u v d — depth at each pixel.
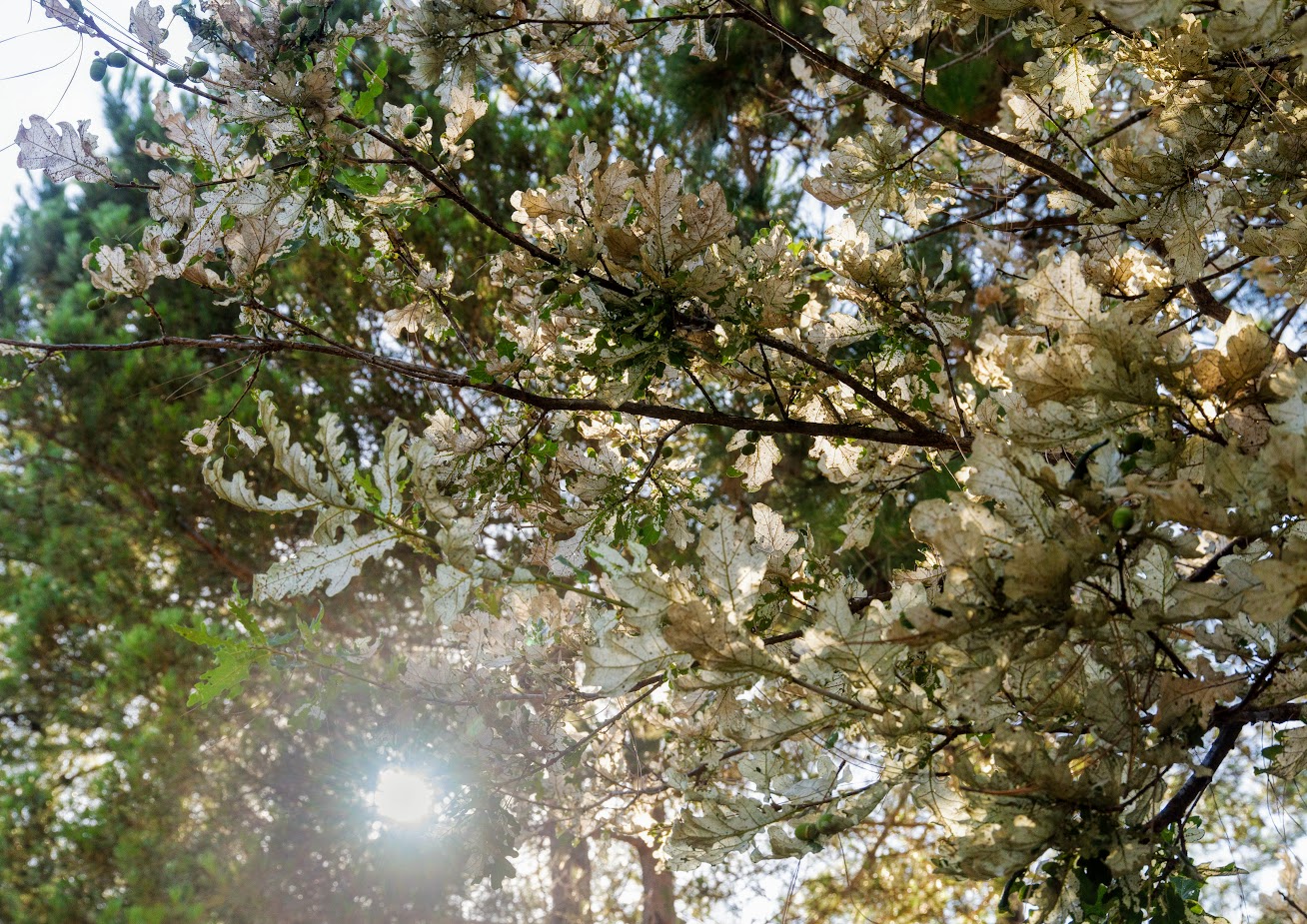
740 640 1.17
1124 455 1.22
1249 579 1.13
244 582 6.41
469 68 1.93
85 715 7.52
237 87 1.64
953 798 1.28
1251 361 1.18
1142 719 1.23
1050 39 1.88
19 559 7.91
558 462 2.06
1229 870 1.39
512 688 2.00
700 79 4.85
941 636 1.10
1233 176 1.75
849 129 4.16
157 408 6.47
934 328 2.00
